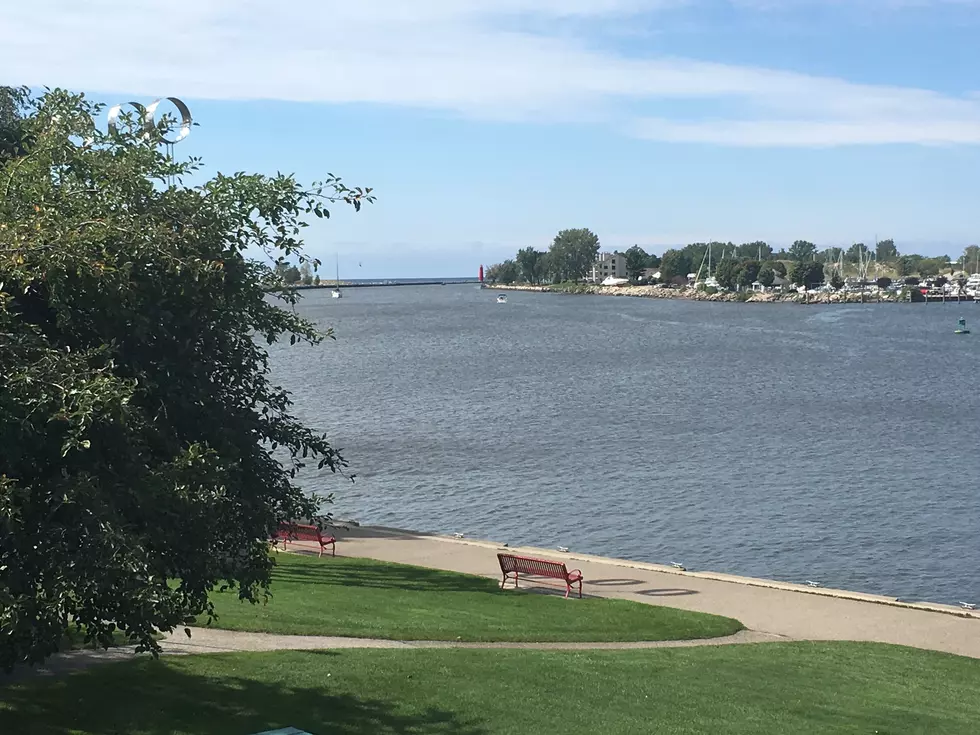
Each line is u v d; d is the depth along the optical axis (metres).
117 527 10.28
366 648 16.69
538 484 47.00
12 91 26.80
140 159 12.93
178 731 11.98
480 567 25.56
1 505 9.60
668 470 50.38
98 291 10.95
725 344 139.75
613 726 13.25
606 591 23.38
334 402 78.62
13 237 10.89
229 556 13.56
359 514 41.38
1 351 10.34
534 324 190.00
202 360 13.09
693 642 19.25
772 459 53.44
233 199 13.06
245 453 13.20
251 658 15.29
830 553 35.50
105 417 10.01
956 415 70.44
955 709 15.22
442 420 68.44
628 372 101.81
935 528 38.78
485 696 14.14
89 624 11.36
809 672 16.97
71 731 11.84
